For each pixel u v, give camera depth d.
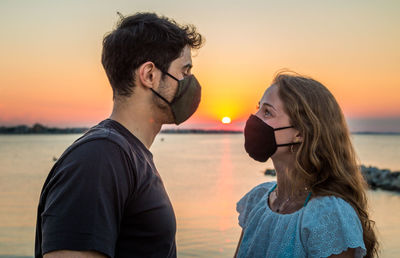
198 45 1.90
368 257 1.86
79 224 1.40
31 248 8.18
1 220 11.10
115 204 1.51
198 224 9.88
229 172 27.33
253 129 1.89
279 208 1.91
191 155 48.72
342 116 1.89
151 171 1.71
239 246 2.17
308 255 1.64
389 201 14.43
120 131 1.70
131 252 1.62
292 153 1.86
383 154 56.66
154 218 1.65
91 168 1.47
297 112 1.80
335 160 1.78
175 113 1.81
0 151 56.41
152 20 1.76
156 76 1.75
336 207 1.65
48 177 1.61
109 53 1.75
